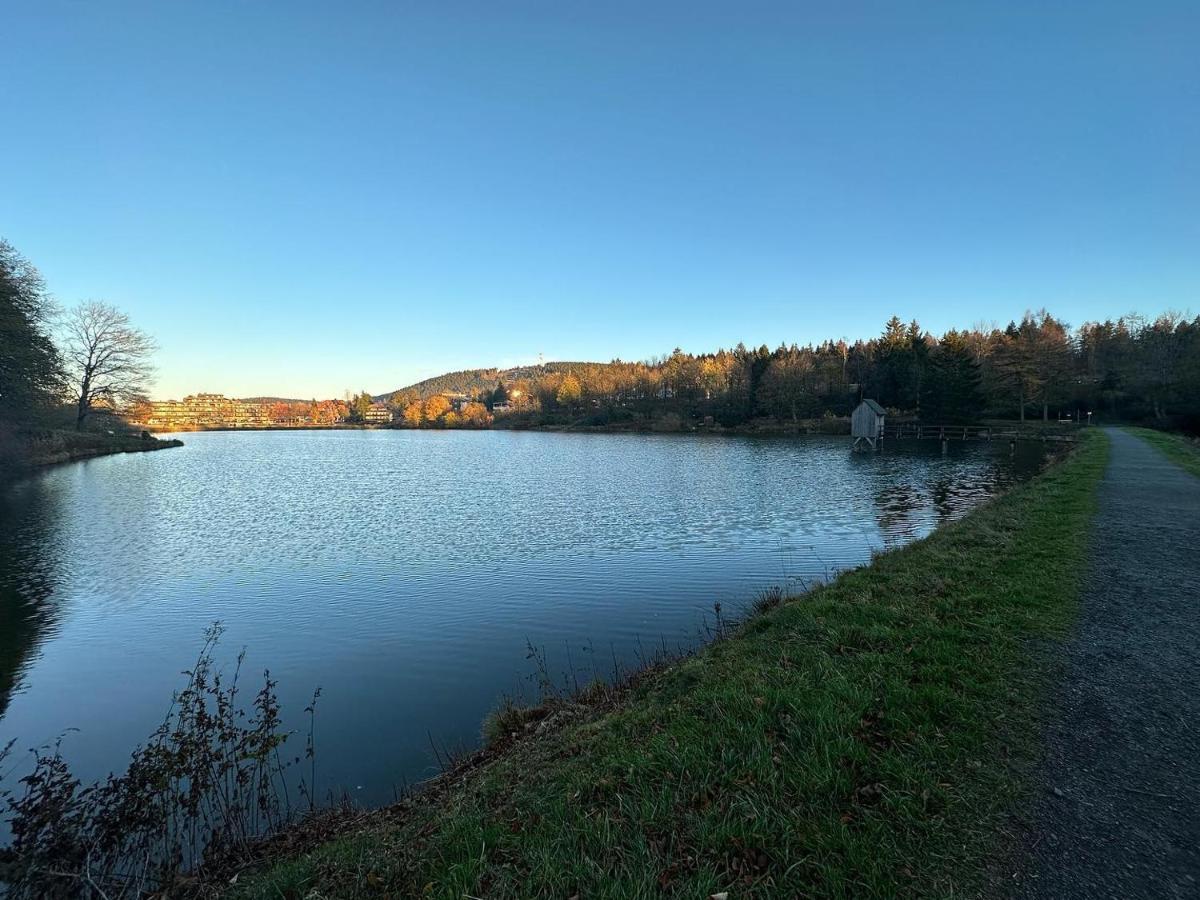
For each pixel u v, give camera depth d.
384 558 16.94
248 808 5.46
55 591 14.12
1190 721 4.30
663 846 3.29
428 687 8.78
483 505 26.56
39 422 42.62
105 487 33.97
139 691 9.07
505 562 16.17
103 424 60.84
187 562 16.78
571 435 101.12
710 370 112.81
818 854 3.08
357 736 7.41
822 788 3.61
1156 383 59.50
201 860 4.77
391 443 87.56
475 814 4.03
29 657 10.34
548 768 4.71
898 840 3.15
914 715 4.39
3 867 4.19
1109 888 2.76
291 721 7.87
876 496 27.53
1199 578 7.96
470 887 3.18
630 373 137.62
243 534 20.66
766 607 9.66
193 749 5.25
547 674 9.01
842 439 73.06
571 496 29.09
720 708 4.80
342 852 4.02
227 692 8.84
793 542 17.98
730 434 87.81
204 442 91.06
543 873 3.17
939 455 49.62
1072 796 3.46
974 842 3.11
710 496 28.36
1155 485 17.30
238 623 11.82
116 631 11.52
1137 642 5.76
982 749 3.96
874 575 8.84
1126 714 4.39
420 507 26.33
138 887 4.14
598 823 3.56
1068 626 6.19
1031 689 4.80
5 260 36.53
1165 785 3.55
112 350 56.12
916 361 86.19
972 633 5.98
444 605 12.59
